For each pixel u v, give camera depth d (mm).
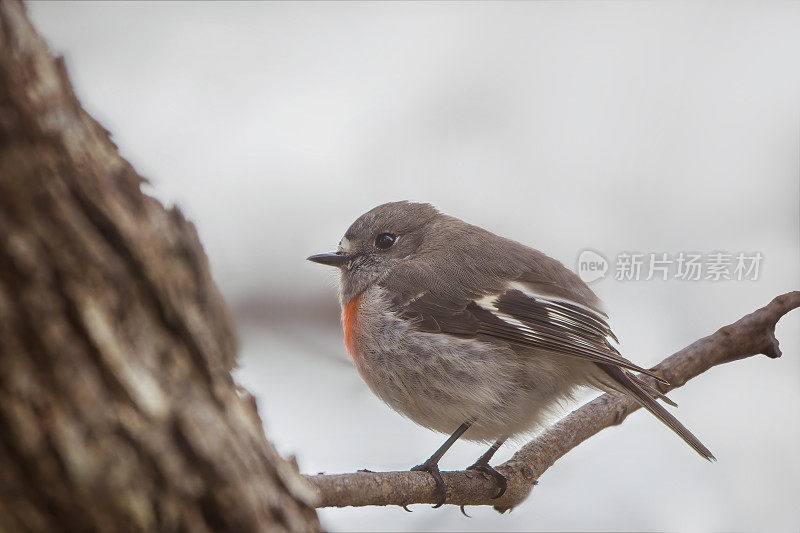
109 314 1076
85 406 1050
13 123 1003
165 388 1127
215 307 1239
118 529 1090
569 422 2711
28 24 1036
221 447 1168
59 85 1064
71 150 1061
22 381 1012
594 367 2771
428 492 2324
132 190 1136
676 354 2734
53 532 1073
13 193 1002
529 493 2600
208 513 1159
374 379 2910
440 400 2807
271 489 1248
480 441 2875
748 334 2732
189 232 1191
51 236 1028
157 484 1104
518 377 2789
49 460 1034
